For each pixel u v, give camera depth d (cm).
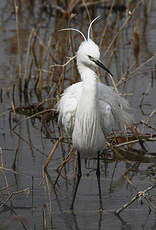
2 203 948
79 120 964
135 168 1093
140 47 1744
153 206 908
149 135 1193
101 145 1007
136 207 938
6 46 1762
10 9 2152
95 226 877
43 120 1315
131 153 1155
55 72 1503
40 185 1021
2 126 1302
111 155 1162
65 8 2106
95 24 1955
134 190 995
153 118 1289
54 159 1137
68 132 1049
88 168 1109
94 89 928
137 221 890
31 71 1586
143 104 1362
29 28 1928
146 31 1900
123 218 902
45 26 1948
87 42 917
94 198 976
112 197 975
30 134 1266
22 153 1162
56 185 1027
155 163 1112
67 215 914
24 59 1662
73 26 1888
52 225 881
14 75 1563
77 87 996
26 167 1095
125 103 1085
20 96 1452
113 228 869
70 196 984
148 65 1600
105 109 985
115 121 1076
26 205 948
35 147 1196
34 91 1480
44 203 955
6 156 1145
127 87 1464
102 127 1011
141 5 2106
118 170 1088
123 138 1201
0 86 1491
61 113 1038
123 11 2116
